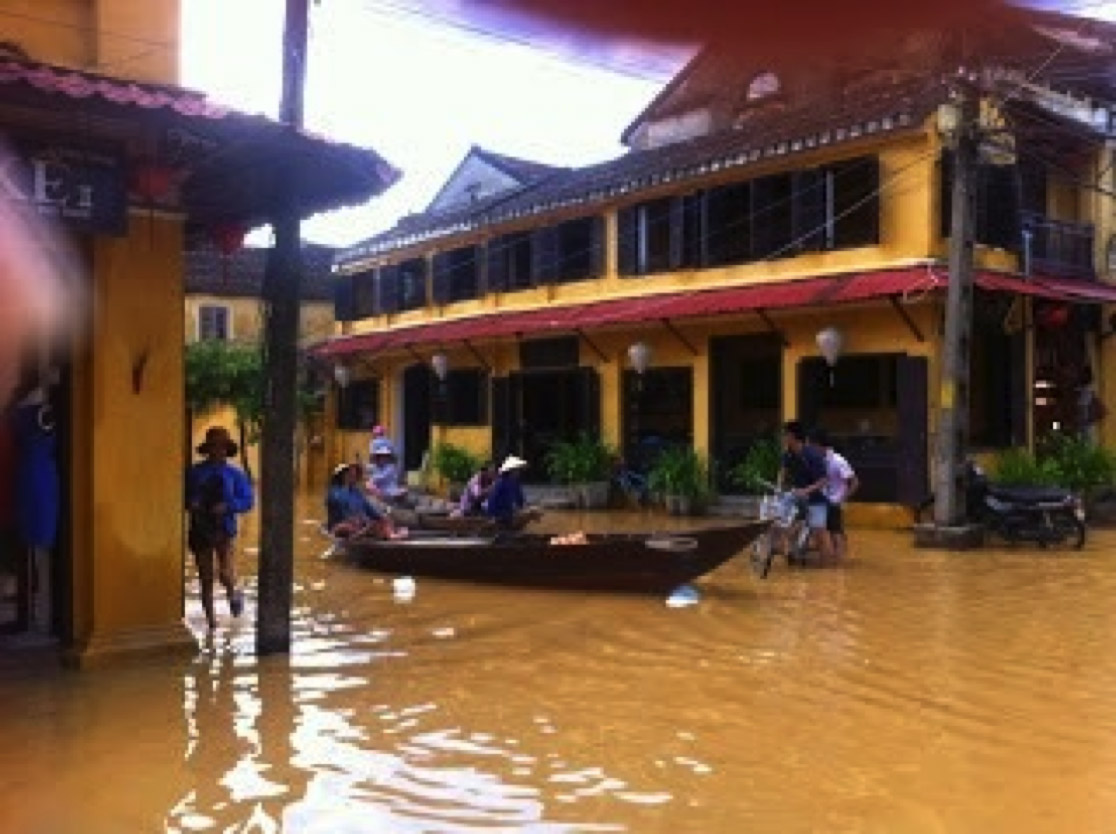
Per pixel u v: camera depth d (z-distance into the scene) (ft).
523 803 18.97
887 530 62.95
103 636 28.63
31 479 27.37
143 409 29.25
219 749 22.03
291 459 30.73
